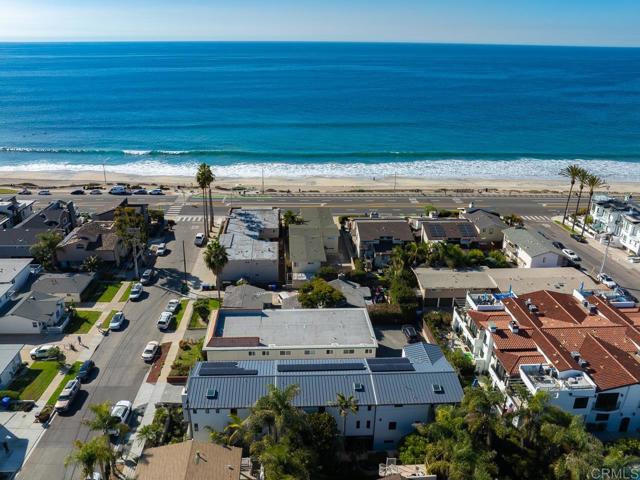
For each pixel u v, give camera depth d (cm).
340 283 9194
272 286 9781
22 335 8075
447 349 7625
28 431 6134
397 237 10944
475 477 4681
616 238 12050
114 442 5978
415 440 5609
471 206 12731
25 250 10669
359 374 6231
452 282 9200
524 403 5675
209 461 5022
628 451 5516
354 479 5506
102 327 8331
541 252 10206
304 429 5256
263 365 6500
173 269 10456
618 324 7369
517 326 7138
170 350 7756
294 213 13050
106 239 10531
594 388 5928
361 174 18162
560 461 4944
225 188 15975
